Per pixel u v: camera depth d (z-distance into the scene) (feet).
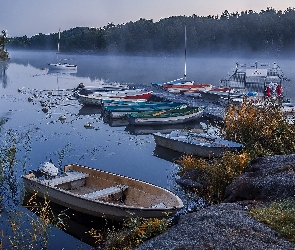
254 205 28.58
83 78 197.77
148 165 51.90
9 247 28.45
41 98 118.73
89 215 33.47
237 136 50.72
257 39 391.45
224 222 24.82
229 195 34.14
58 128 75.92
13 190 40.88
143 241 25.39
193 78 194.39
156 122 79.10
